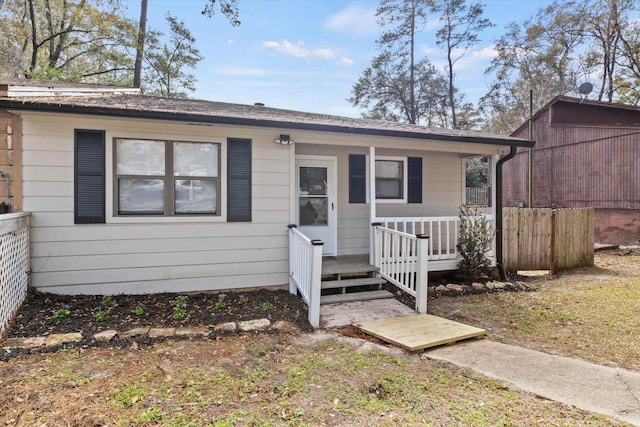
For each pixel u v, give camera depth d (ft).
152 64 67.72
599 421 8.36
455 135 22.18
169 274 18.01
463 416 8.57
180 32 69.15
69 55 63.62
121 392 9.27
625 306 18.98
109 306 15.81
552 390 9.94
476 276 23.81
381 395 9.65
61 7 59.06
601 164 44.29
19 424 7.72
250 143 19.16
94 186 16.78
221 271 18.85
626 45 73.61
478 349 13.25
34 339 12.17
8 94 17.33
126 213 17.42
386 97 89.15
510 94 88.33
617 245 39.91
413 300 19.76
